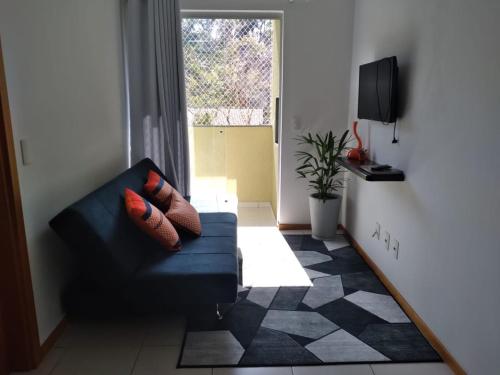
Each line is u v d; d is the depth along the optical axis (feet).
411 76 8.70
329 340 7.95
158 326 8.40
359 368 7.17
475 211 6.35
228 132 16.60
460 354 6.82
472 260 6.44
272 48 15.14
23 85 6.74
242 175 17.19
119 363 7.28
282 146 13.65
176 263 8.00
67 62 8.38
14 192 6.44
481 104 6.17
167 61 12.34
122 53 12.38
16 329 6.84
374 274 10.86
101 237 7.17
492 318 5.96
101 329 8.29
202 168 16.01
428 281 7.93
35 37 7.11
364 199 11.82
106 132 10.84
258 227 14.70
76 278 8.15
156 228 8.23
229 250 8.79
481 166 6.19
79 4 9.04
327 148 12.55
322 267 11.29
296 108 13.34
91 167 9.71
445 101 7.26
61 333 8.09
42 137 7.36
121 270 7.40
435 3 7.62
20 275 6.69
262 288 10.05
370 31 11.30
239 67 15.21
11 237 6.51
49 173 7.63
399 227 9.31
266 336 8.09
